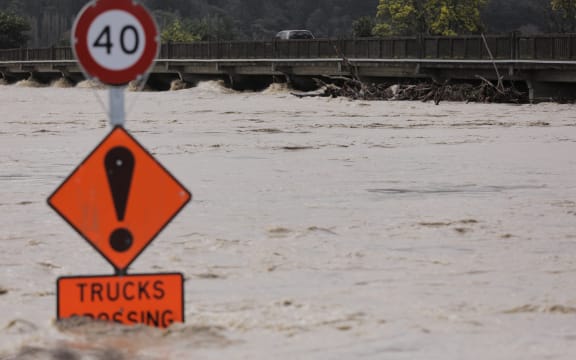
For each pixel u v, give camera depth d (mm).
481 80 84375
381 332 11484
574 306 12820
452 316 12273
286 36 130500
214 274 14758
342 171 29906
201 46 120688
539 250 17000
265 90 107188
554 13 161000
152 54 11750
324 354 10664
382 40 93750
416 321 12031
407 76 89188
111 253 11500
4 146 38438
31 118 58406
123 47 11695
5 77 162625
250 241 17578
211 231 18562
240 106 76250
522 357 10531
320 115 63312
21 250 16531
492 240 17984
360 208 22078
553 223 20000
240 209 21594
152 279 11648
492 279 14562
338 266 15492
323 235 18344
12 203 22656
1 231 18500
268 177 28156
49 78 154125
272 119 58844
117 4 11648
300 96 93375
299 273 14922
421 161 33062
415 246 17312
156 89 130625
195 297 13250
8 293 13570
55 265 15438
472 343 11062
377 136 44781
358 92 88812
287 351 10734
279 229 18891
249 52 112875
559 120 57469
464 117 60562
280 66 106438
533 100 76875
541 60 75562
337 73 98062
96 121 55219
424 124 53969
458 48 85062
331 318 12141
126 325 11516
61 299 11445
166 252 16406
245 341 11109
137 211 11539
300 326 11773
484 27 176375
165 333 11336
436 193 24922
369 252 16688
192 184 26297
